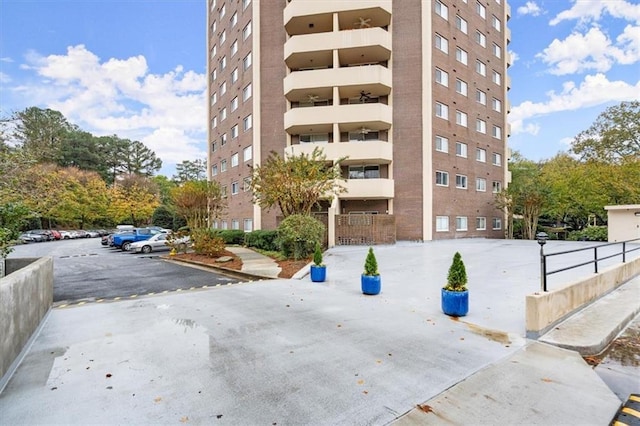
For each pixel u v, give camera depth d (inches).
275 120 895.7
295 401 118.6
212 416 109.4
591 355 166.7
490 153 1039.0
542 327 183.9
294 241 519.5
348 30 810.8
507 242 791.7
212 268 503.2
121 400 119.3
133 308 255.3
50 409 113.9
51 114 1823.3
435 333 190.9
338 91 818.2
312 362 151.2
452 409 114.1
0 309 130.3
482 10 1024.9
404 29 844.0
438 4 879.7
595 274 264.2
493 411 113.1
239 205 1022.4
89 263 595.8
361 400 119.3
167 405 116.1
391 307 249.4
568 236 946.1
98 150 2191.2
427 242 794.2
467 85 956.6
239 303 265.4
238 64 1026.1
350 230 713.6
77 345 175.3
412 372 141.3
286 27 870.4
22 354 158.9
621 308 234.5
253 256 602.2
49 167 1085.1
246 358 156.0
